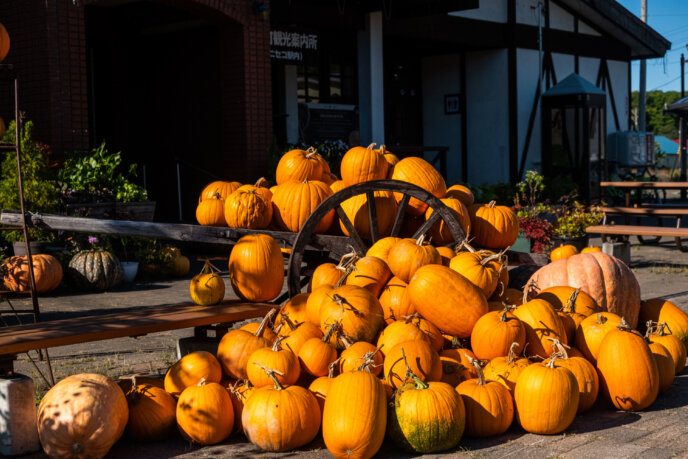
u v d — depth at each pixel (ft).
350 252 16.87
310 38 47.03
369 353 12.84
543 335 14.66
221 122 43.50
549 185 61.16
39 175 30.12
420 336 13.96
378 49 52.75
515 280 20.04
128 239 31.96
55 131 32.48
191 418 12.66
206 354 13.85
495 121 64.85
